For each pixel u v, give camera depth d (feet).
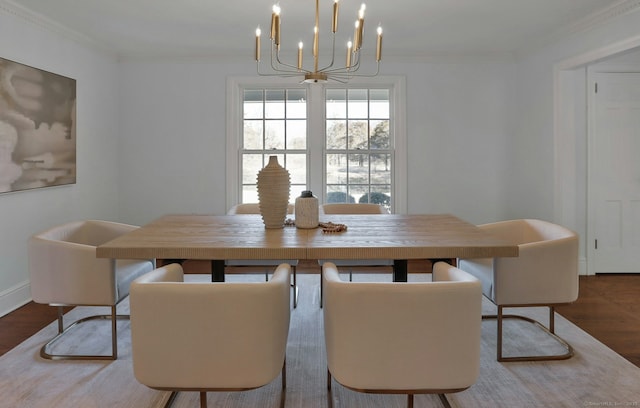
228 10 11.52
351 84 16.39
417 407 6.72
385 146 16.87
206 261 16.30
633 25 10.69
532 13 11.78
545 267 7.91
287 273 6.03
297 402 6.88
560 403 6.75
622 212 14.20
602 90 13.91
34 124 11.64
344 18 12.17
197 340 5.15
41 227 12.27
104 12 11.65
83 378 7.58
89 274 7.95
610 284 13.26
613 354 8.46
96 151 14.96
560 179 13.89
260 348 5.21
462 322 5.09
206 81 16.26
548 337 9.29
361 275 14.16
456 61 16.30
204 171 16.43
